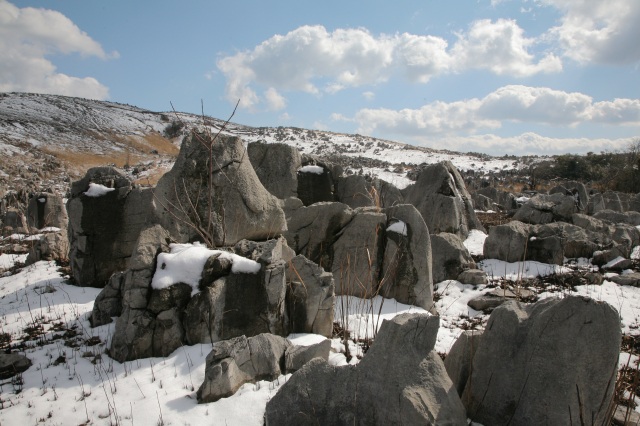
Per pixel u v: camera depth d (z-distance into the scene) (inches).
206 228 279.0
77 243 348.5
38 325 270.7
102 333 250.8
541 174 1622.8
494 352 160.4
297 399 157.2
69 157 2066.9
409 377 148.1
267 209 302.0
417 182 532.1
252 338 198.5
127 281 232.2
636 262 423.5
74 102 3710.6
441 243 380.8
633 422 162.9
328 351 202.4
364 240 323.6
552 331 147.7
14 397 190.1
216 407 173.6
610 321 141.1
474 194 897.5
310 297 246.8
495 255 434.9
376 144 2817.4
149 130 3297.2
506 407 154.7
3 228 637.9
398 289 313.4
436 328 154.1
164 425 165.5
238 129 3486.7
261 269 235.6
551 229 430.3
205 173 285.6
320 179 482.3
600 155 1626.5
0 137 2049.7
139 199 354.9
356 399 152.3
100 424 170.1
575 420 142.5
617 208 765.9
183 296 229.3
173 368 206.7
